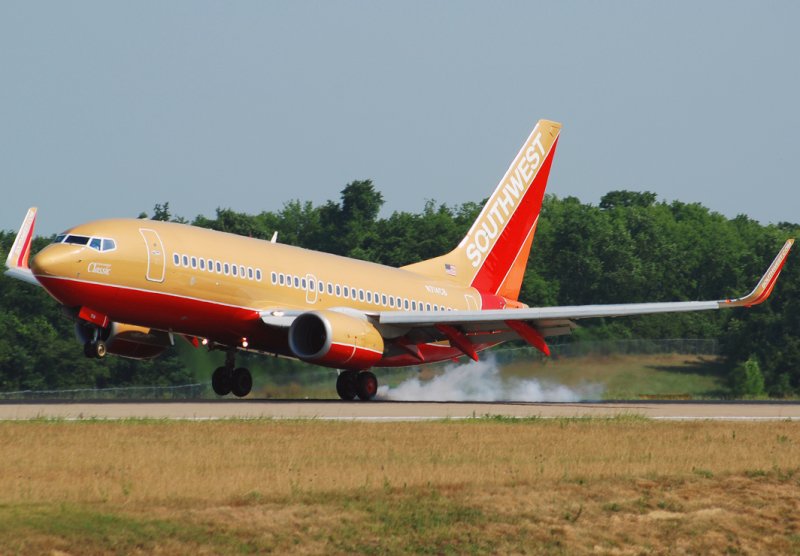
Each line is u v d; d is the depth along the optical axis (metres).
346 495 52.00
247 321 103.94
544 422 82.06
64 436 66.62
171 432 69.38
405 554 47.25
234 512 48.66
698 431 78.69
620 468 60.91
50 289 93.44
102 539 44.66
